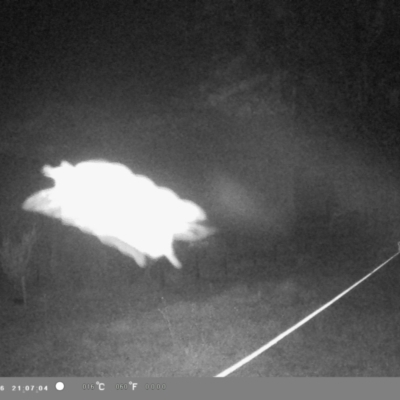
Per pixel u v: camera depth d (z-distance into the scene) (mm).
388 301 9922
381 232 17219
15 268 10445
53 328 8641
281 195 15922
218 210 14297
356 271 12625
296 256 14391
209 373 6684
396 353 7227
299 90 16453
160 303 10070
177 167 13828
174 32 14664
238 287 11164
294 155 16266
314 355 7180
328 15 16672
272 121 15969
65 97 13242
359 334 8039
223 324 8656
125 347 7660
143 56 14242
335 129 17234
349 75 17453
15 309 9883
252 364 6891
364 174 17875
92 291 10953
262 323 8703
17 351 7605
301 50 16281
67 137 12812
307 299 10164
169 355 7320
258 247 14734
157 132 14086
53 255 11367
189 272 12391
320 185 16750
